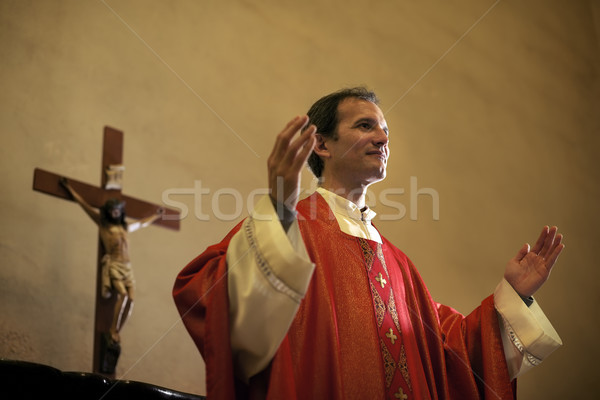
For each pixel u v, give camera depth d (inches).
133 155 289.7
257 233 97.9
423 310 124.3
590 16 481.4
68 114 280.5
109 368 232.1
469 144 390.6
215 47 329.1
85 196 253.0
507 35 437.7
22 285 248.7
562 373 361.7
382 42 385.1
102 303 240.2
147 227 285.9
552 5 467.2
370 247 120.4
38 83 277.3
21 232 255.8
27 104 272.2
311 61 355.3
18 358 237.6
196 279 102.1
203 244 296.2
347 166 126.0
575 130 437.4
